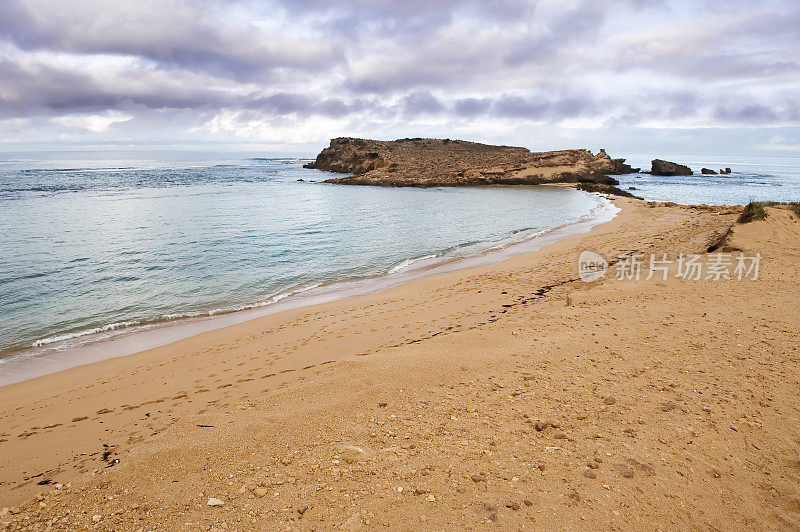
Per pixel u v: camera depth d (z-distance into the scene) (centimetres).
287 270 1645
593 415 444
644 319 767
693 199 4281
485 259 1750
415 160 7538
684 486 337
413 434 411
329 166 8712
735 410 452
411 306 1088
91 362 851
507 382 531
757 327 696
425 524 286
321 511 298
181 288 1404
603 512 303
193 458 378
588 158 7106
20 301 1260
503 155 8188
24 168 8925
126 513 302
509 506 305
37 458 460
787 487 341
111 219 2861
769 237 1405
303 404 493
